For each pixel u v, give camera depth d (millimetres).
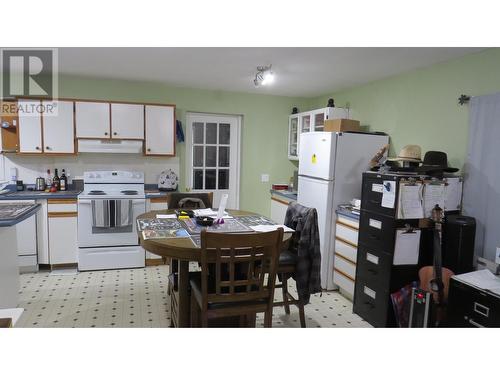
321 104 4906
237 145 5035
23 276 3684
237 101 4840
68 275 3742
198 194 3330
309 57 3066
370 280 2846
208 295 1830
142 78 4133
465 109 2820
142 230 2230
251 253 1819
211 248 1771
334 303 3258
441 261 2598
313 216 2408
